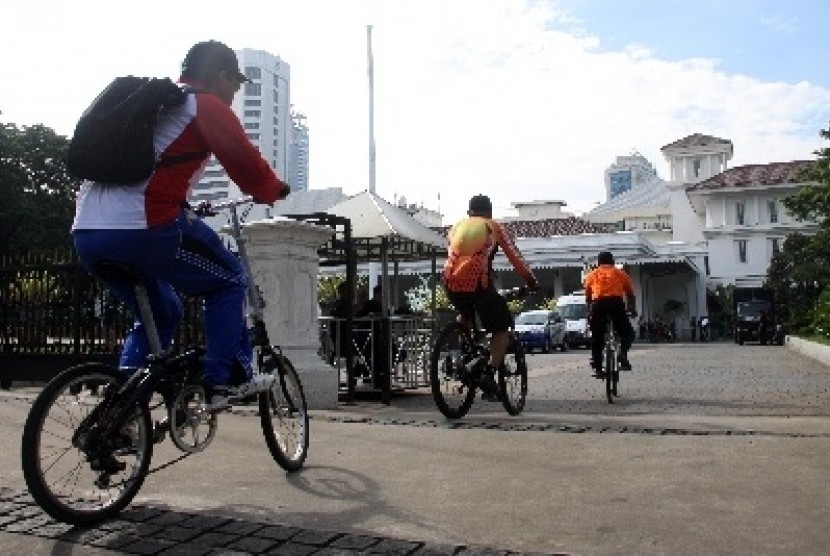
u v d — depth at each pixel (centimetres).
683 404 716
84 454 296
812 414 607
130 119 290
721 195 5325
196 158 310
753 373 1158
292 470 381
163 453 428
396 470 384
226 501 324
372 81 2514
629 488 340
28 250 833
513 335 640
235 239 372
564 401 767
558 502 317
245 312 346
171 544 263
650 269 4812
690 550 254
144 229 297
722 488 336
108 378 305
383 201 833
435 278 926
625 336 806
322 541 264
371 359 797
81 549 259
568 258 4200
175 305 337
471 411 662
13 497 322
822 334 1881
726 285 5234
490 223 614
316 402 680
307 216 735
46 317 794
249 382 345
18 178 4053
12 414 571
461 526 285
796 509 301
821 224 2048
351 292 756
